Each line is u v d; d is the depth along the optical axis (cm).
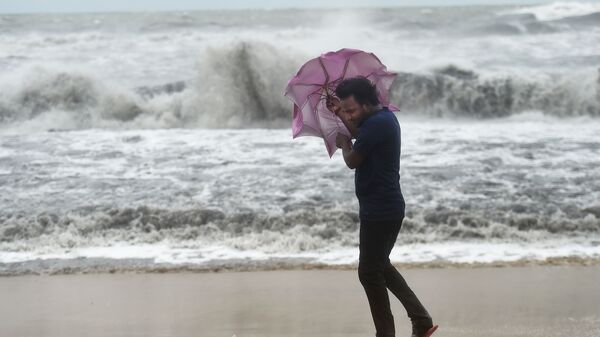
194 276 2600
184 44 10156
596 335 1858
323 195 3597
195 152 4547
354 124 1595
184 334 1944
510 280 2464
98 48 9794
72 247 3053
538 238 3116
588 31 10894
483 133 5125
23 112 6319
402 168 4047
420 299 2238
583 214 3350
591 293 2286
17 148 4725
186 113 6425
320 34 10812
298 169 4072
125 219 3312
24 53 9350
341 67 1630
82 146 4778
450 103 6706
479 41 10300
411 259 2791
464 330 1911
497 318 2023
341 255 2886
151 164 4253
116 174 4031
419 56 9050
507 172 3978
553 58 8769
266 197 3575
